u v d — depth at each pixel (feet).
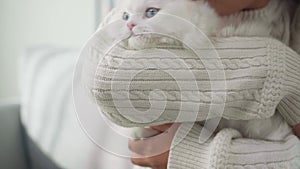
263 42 1.69
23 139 4.73
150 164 1.87
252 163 1.63
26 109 4.69
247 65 1.62
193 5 1.57
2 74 6.79
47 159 4.37
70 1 5.29
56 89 4.36
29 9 6.06
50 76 4.50
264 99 1.61
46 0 5.72
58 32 5.62
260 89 1.61
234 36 1.69
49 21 5.76
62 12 5.47
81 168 3.88
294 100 1.74
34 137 4.55
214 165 1.61
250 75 1.60
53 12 5.64
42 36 5.95
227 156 1.62
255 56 1.63
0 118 4.57
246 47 1.65
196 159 1.69
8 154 4.57
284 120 1.82
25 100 4.75
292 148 1.67
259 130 1.75
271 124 1.76
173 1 1.56
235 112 1.65
